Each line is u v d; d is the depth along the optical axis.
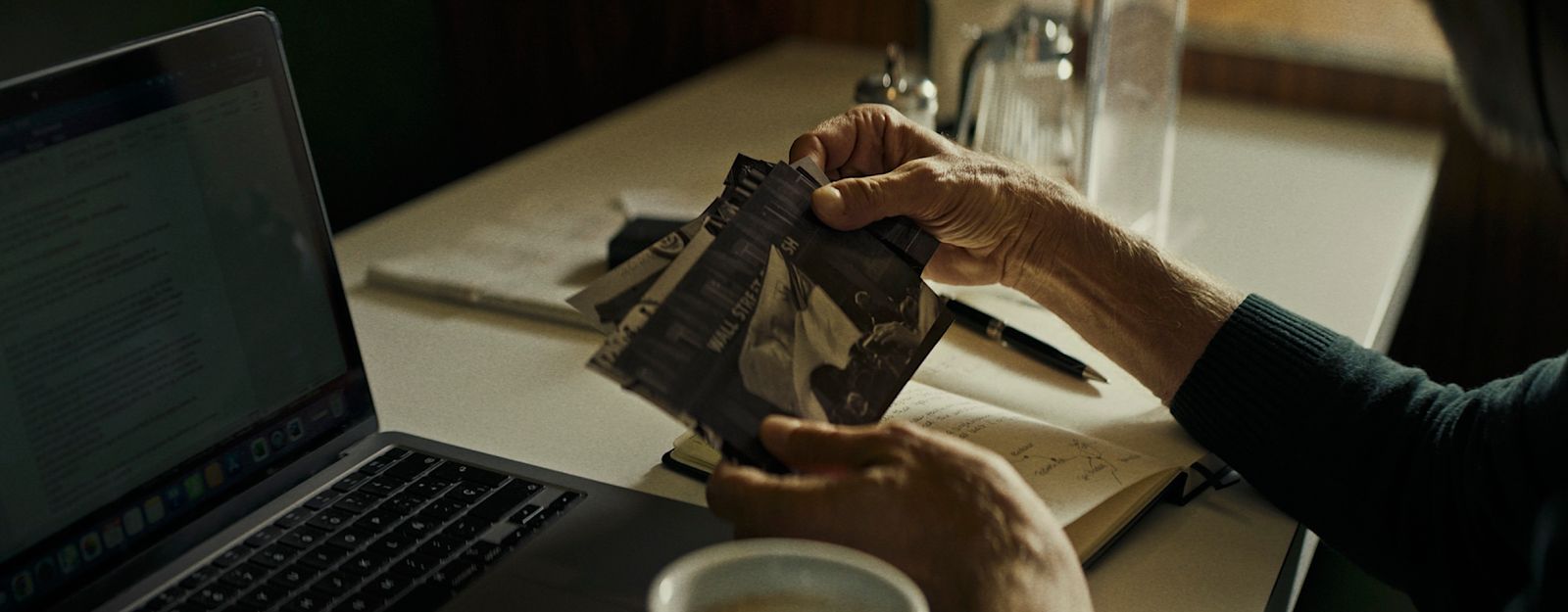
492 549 0.64
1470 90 0.35
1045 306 0.88
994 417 0.79
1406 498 0.73
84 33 1.26
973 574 0.54
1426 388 0.77
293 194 0.71
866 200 0.72
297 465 0.71
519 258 1.09
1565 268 1.53
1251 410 0.78
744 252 0.67
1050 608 0.54
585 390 0.89
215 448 0.66
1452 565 0.72
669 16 1.90
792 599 0.46
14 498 0.58
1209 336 0.81
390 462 0.73
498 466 0.73
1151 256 0.85
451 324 0.99
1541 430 0.67
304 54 1.66
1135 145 1.14
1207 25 1.62
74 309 0.60
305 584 0.62
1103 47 1.09
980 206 0.81
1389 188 1.32
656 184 1.28
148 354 0.63
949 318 0.72
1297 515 0.75
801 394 0.64
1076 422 0.84
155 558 0.63
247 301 0.68
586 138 1.43
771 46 1.82
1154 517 0.74
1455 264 1.59
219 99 0.66
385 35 1.80
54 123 0.59
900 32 1.78
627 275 0.66
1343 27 1.56
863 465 0.58
